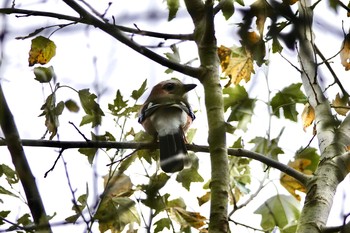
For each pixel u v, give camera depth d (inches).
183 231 408.8
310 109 455.8
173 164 427.8
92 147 403.2
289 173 398.3
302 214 356.5
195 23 415.5
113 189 395.5
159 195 394.3
